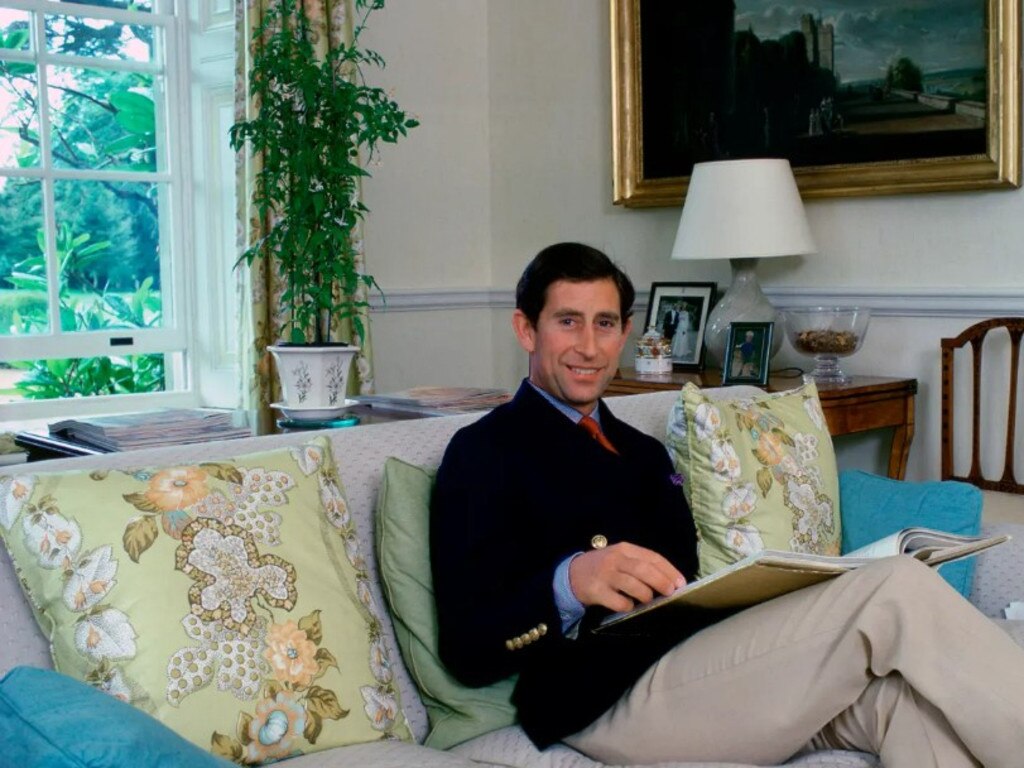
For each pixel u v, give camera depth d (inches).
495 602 64.5
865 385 128.5
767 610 61.9
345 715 58.6
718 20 149.0
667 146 155.4
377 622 63.6
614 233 165.0
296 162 112.7
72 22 154.9
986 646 56.0
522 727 66.9
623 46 157.6
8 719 36.3
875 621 56.8
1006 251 128.3
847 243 141.4
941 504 83.7
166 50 161.0
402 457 73.2
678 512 74.4
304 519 61.6
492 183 179.6
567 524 67.7
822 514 84.4
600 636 66.6
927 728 56.0
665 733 62.7
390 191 168.9
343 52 135.9
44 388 155.8
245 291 150.6
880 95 135.3
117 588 54.5
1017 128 125.6
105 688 53.3
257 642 56.6
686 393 81.6
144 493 57.4
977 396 125.0
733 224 132.4
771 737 59.8
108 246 159.2
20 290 153.3
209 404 164.4
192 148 162.7
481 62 177.9
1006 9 124.5
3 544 57.0
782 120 144.3
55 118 154.6
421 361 173.6
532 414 69.5
